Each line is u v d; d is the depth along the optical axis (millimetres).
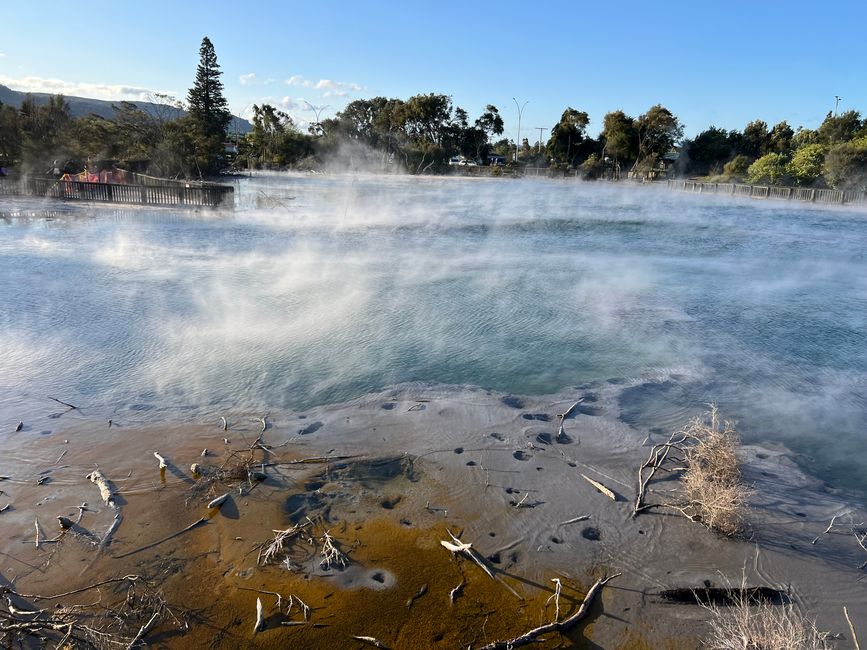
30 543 3416
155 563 3268
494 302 8898
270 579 3152
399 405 5281
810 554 3414
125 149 40281
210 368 6113
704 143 64438
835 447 4816
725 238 17500
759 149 62438
